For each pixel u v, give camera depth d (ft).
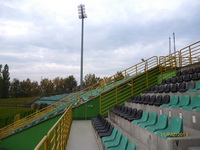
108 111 41.14
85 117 44.73
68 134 27.94
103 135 19.83
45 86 246.47
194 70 33.27
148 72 47.11
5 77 248.32
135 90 45.85
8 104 175.32
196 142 12.61
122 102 45.01
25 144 45.80
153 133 15.52
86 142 24.44
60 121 17.21
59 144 15.85
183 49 43.86
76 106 44.96
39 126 45.73
